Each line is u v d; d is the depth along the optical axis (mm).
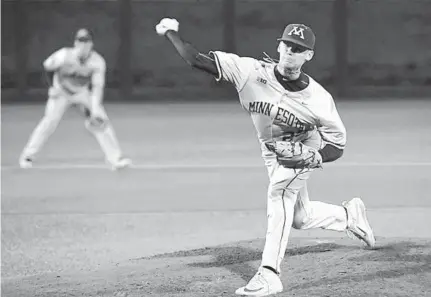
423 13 101562
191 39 100438
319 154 20469
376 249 26500
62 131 77312
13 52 98750
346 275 23078
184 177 50500
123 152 62062
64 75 49938
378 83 102375
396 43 101875
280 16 100562
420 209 40281
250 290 21391
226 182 48562
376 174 50969
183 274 24250
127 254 31172
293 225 25625
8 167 55125
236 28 100562
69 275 25438
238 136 71812
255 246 28125
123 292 22453
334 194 44219
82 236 34719
